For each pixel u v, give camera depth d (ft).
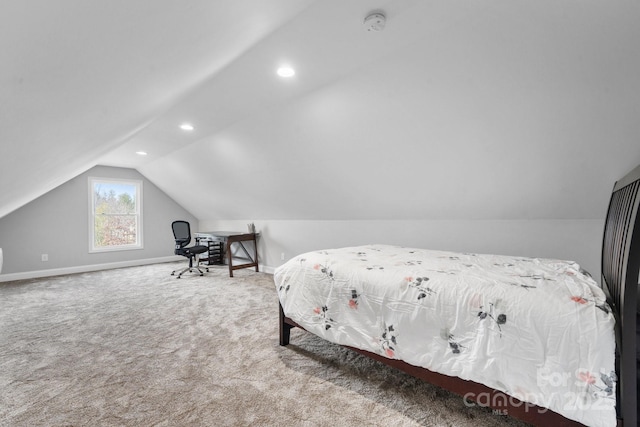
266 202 15.43
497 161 7.69
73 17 2.27
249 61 6.67
